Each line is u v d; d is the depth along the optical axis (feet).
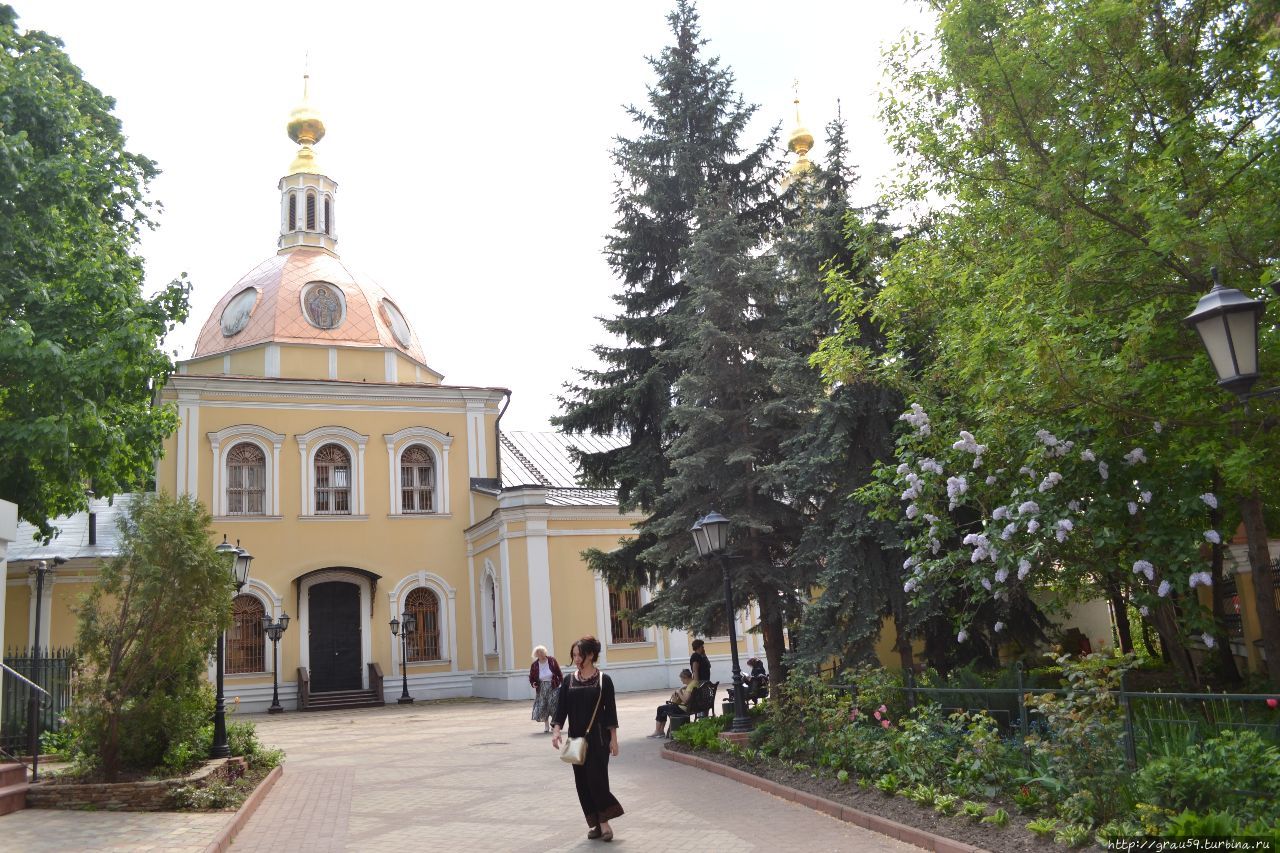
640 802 37.78
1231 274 30.78
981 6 36.06
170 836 32.45
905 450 43.21
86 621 41.52
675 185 64.69
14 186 52.85
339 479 118.11
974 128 38.06
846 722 39.37
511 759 54.49
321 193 134.92
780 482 51.90
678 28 66.23
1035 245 34.27
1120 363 30.19
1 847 31.24
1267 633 31.73
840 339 43.55
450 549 120.78
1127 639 57.52
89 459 58.70
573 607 109.60
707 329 53.36
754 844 29.17
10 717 48.78
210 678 105.81
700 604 55.83
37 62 57.36
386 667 114.32
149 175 67.46
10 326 51.49
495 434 126.00
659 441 64.13
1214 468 33.65
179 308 62.80
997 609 44.75
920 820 29.12
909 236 45.47
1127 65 32.19
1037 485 35.53
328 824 36.35
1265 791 22.54
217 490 111.34
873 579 45.88
